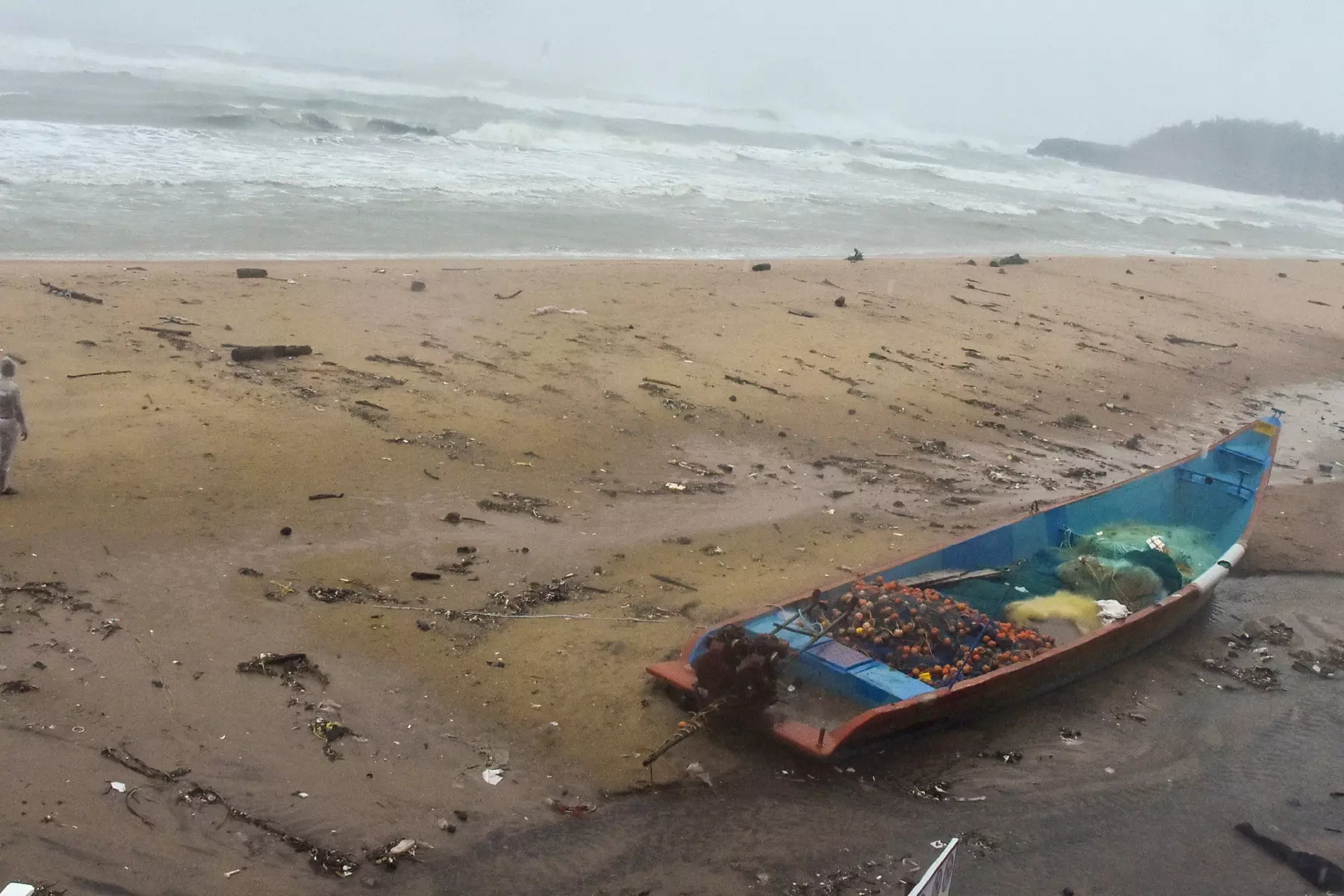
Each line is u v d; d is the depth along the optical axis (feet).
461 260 77.61
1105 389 65.77
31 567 31.27
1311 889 24.68
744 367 60.29
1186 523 45.44
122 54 199.62
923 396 59.52
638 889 22.12
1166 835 26.11
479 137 146.00
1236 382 71.97
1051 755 28.99
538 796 24.66
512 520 39.24
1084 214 158.51
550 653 30.53
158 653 28.02
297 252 74.69
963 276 92.94
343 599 32.09
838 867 23.49
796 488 45.91
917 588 34.53
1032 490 48.83
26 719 24.62
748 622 30.60
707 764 26.50
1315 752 30.68
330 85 194.29
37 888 19.80
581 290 71.97
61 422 41.42
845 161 179.93
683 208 113.70
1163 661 35.14
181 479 38.37
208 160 102.06
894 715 27.32
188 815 22.48
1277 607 40.34
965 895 22.94
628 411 51.55
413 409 47.96
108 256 67.72
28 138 99.60
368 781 24.36
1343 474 56.34
